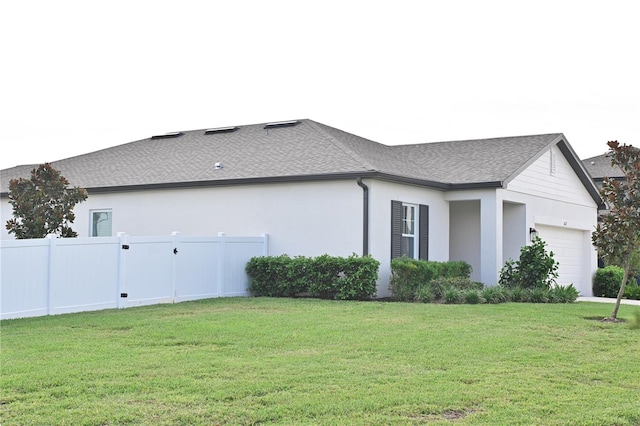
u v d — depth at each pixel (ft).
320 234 59.36
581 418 21.81
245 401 22.80
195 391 23.89
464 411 22.52
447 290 54.44
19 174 83.61
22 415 20.94
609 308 50.31
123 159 79.05
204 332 36.32
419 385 25.32
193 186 65.46
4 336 35.04
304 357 29.96
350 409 22.16
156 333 35.99
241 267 59.88
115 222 70.90
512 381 26.30
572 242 79.82
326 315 43.19
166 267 53.11
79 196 56.18
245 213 63.36
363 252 56.90
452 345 33.14
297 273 57.16
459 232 70.38
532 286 60.13
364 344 33.09
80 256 46.70
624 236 43.62
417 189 62.95
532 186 70.13
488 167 67.56
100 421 20.44
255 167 64.69
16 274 42.55
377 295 57.41
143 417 20.97
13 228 54.03
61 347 31.78
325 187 59.36
